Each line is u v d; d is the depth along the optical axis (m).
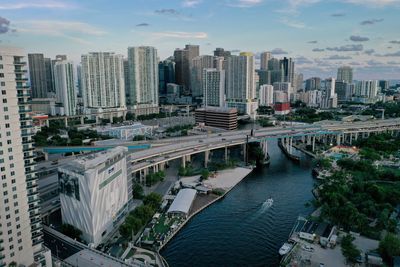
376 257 195.62
